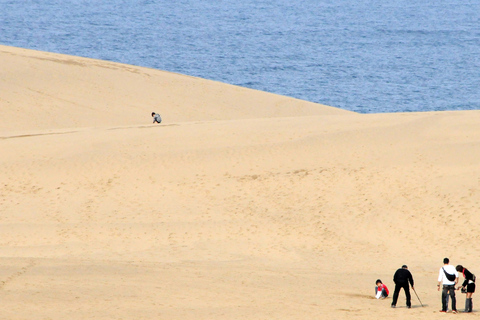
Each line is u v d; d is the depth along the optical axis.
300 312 57.22
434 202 103.56
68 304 54.69
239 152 124.50
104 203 109.12
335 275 81.56
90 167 120.75
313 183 112.44
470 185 106.12
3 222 102.25
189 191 112.38
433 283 79.31
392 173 112.81
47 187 114.06
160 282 67.12
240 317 53.94
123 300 57.59
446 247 93.31
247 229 100.75
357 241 96.75
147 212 106.19
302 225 101.50
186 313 54.41
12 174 118.06
